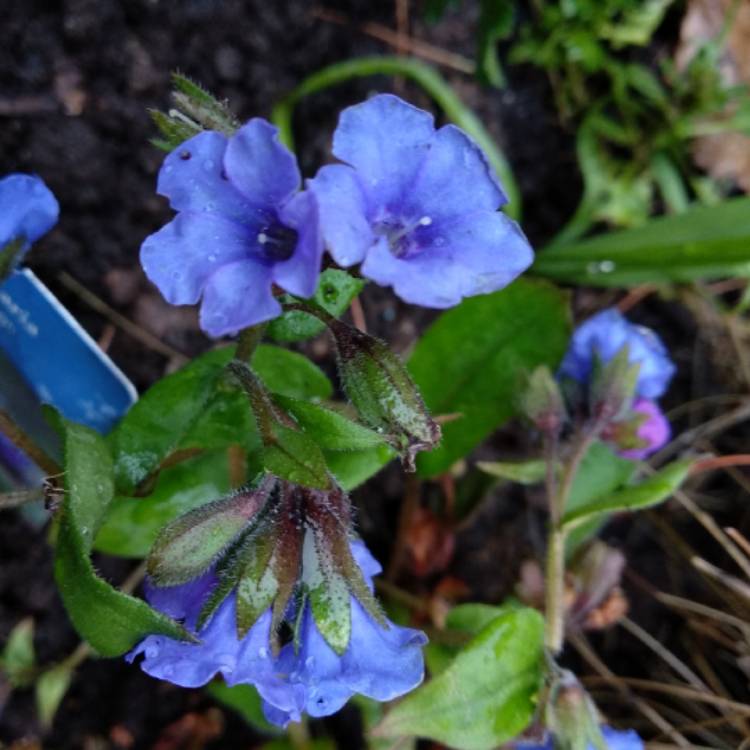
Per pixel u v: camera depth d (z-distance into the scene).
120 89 0.16
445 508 0.17
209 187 0.09
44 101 0.16
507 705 0.12
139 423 0.12
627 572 0.18
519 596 0.15
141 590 0.16
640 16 0.18
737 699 0.16
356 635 0.09
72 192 0.16
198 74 0.17
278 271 0.08
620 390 0.13
